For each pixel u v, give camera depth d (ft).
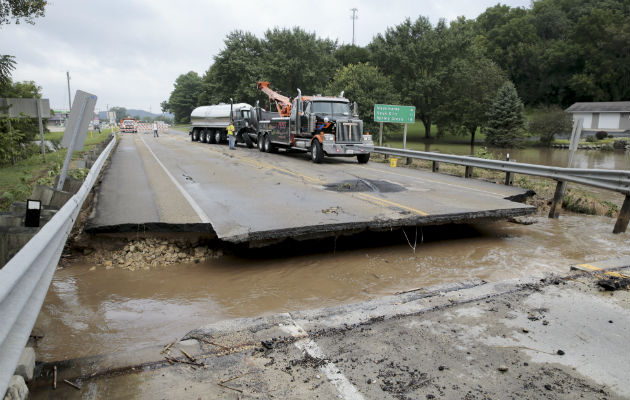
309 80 172.14
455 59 159.43
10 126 46.78
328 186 36.22
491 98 151.12
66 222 14.24
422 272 19.27
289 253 21.85
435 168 49.39
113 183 37.63
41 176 38.81
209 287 17.33
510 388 9.23
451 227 26.76
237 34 183.93
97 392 9.03
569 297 14.23
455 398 8.87
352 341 11.30
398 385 9.32
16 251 11.64
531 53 260.62
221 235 19.60
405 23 166.61
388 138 181.68
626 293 14.56
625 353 10.73
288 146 65.00
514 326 12.15
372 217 23.36
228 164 54.34
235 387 9.24
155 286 17.33
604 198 37.86
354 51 256.32
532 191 33.63
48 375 9.62
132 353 10.61
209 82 206.28
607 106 205.98
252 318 12.72
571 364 10.21
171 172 45.78
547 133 152.76
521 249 22.98
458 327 12.10
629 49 229.45
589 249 23.06
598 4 284.82
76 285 17.25
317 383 9.39
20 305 7.64
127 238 21.26
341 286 17.58
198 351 10.75
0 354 7.04
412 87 163.02
